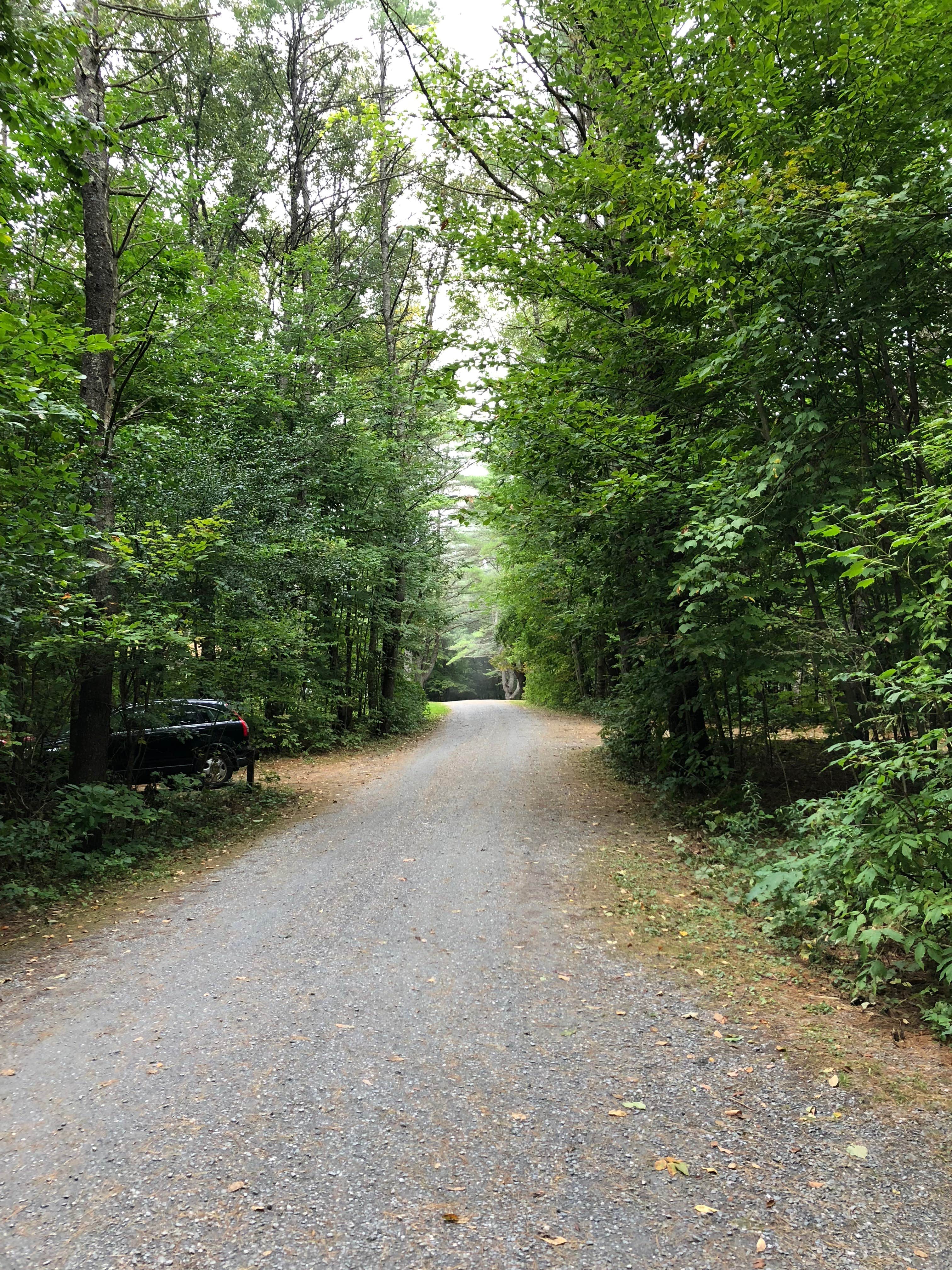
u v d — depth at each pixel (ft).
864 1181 8.59
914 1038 12.21
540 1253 7.52
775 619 25.64
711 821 27.27
